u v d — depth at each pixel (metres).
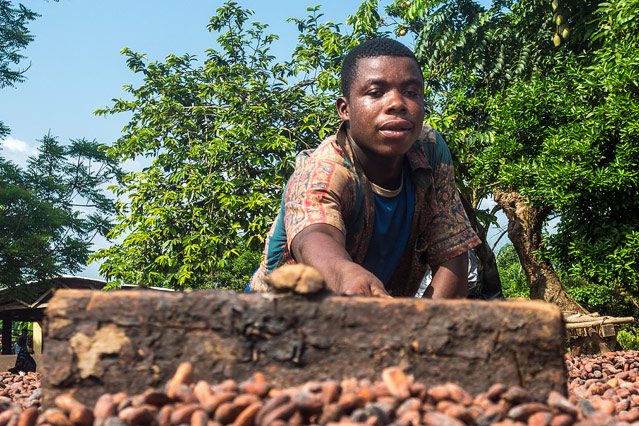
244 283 20.36
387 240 1.99
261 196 12.67
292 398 0.85
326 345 1.03
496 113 10.14
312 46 14.38
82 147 21.06
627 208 8.12
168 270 13.27
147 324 1.02
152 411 0.89
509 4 12.33
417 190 1.98
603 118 7.73
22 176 19.84
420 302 1.06
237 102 13.96
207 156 13.72
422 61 13.08
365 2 13.05
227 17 15.02
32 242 16.39
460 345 1.05
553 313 1.07
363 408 0.85
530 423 0.89
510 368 1.05
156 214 13.02
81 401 1.00
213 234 12.66
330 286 1.46
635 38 7.74
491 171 9.42
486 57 12.49
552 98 9.07
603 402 1.18
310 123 13.89
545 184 7.89
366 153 1.88
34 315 17.33
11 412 0.96
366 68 1.82
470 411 0.89
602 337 7.22
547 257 8.83
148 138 14.52
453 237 2.03
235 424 0.82
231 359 1.02
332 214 1.71
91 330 1.02
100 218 19.67
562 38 10.72
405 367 1.03
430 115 11.37
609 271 7.64
